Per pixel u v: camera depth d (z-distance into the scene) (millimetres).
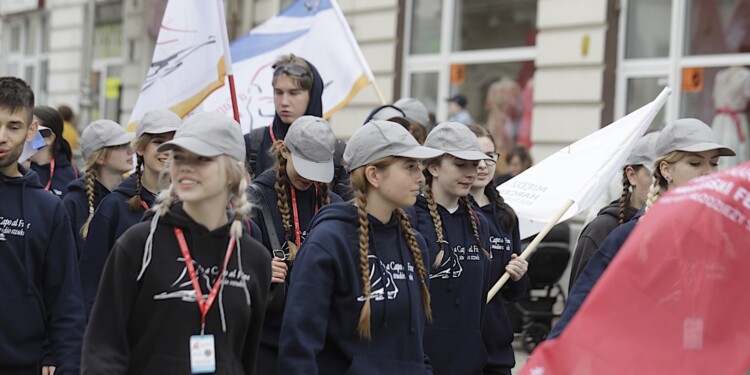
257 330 4832
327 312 5250
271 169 6531
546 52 14102
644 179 6926
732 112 12602
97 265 6344
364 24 16672
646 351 4273
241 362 4809
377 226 5473
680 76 12992
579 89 13719
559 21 13945
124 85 24203
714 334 4309
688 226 4352
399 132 5426
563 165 7387
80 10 25891
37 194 5699
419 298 5523
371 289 5332
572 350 4297
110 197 6453
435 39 15898
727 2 12680
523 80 14656
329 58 9750
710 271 4332
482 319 6680
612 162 7039
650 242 4344
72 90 26047
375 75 16500
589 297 4344
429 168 6516
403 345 5418
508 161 12688
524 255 6914
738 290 4340
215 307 4602
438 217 6480
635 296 4312
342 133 16797
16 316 5559
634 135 7047
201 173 4520
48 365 5695
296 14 9922
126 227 6375
